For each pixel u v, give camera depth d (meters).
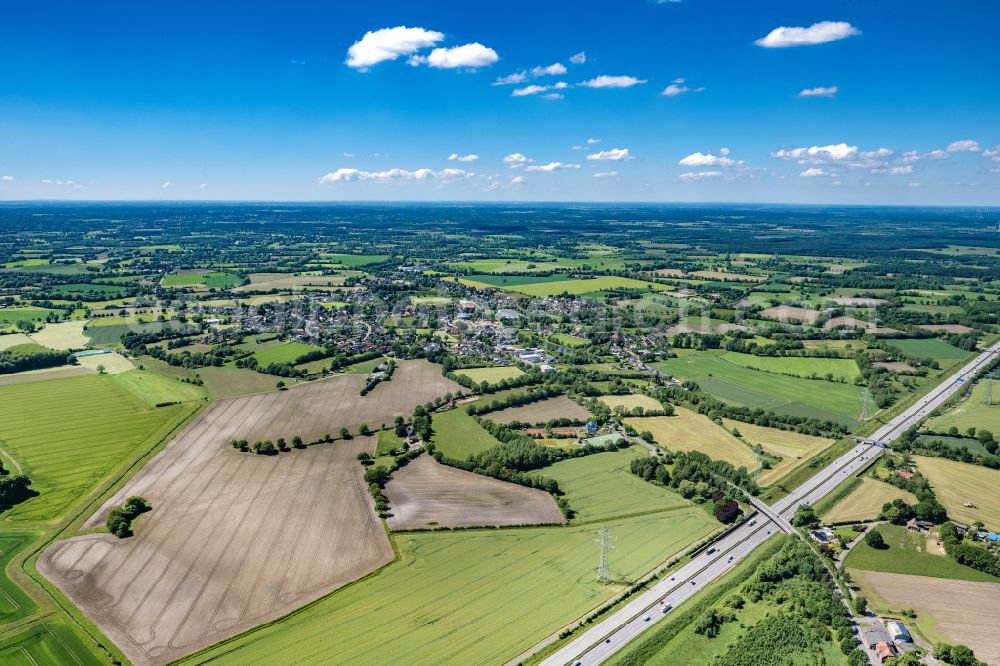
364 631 135.75
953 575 160.88
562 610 144.25
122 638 132.50
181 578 152.62
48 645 130.12
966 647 130.75
